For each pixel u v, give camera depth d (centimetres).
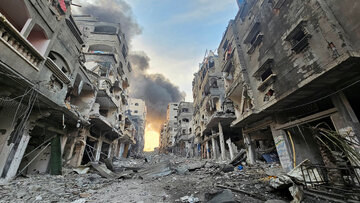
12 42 573
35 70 682
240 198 482
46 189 610
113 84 1842
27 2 645
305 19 662
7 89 643
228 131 2144
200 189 615
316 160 827
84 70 1219
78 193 571
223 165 1082
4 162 701
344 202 365
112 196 536
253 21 1081
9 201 474
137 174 1037
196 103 2880
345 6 544
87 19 2409
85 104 1380
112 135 2134
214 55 2156
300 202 399
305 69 648
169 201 483
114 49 2053
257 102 998
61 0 907
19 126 746
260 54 979
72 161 1312
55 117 1034
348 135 574
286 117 923
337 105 625
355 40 504
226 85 1496
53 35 812
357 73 556
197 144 2914
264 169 949
